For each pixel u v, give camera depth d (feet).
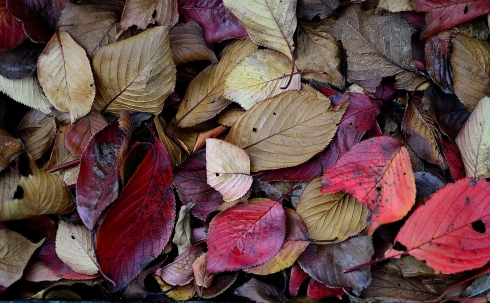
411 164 1.65
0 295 1.61
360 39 1.70
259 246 1.58
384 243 1.64
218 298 1.66
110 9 1.68
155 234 1.60
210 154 1.58
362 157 1.59
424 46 1.73
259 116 1.63
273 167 1.63
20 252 1.60
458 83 1.68
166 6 1.66
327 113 1.63
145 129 1.71
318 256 1.62
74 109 1.63
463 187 1.55
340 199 1.63
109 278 1.57
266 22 1.64
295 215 1.62
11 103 1.73
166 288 1.65
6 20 1.64
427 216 1.54
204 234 1.65
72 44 1.62
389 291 1.62
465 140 1.63
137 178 1.58
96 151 1.58
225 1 1.63
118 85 1.63
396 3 1.69
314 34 1.72
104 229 1.56
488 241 1.54
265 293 1.63
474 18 1.70
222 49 1.75
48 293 1.62
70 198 1.63
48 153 1.71
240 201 1.62
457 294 1.58
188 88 1.70
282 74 1.67
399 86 1.73
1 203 1.61
